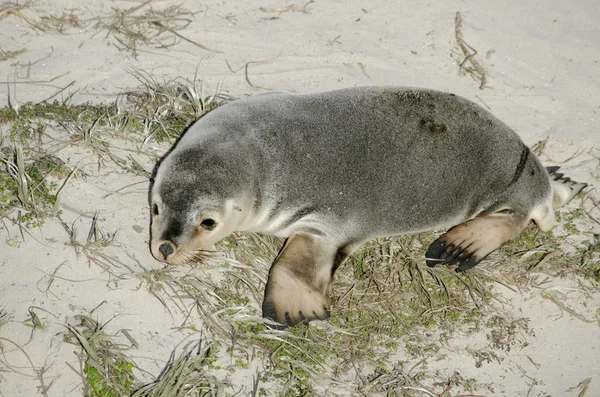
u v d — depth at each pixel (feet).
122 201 74.23
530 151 81.61
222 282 69.92
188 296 66.90
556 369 68.18
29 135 78.79
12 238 67.41
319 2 114.01
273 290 68.08
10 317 60.59
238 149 70.13
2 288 63.05
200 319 65.51
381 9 114.32
